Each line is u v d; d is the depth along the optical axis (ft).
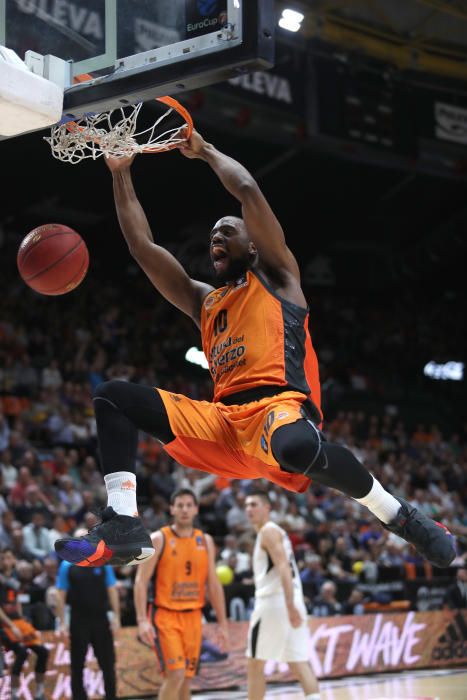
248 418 9.48
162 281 11.44
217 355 10.25
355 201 64.44
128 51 10.21
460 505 51.78
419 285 78.33
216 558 35.53
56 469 37.99
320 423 10.18
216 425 9.70
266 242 10.09
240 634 28.78
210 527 38.29
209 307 10.59
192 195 60.59
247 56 9.29
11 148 52.16
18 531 30.14
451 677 30.30
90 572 22.58
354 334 72.23
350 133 50.88
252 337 9.92
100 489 37.29
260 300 10.03
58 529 31.89
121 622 28.73
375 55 52.54
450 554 9.35
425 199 65.62
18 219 61.05
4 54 9.91
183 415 9.67
